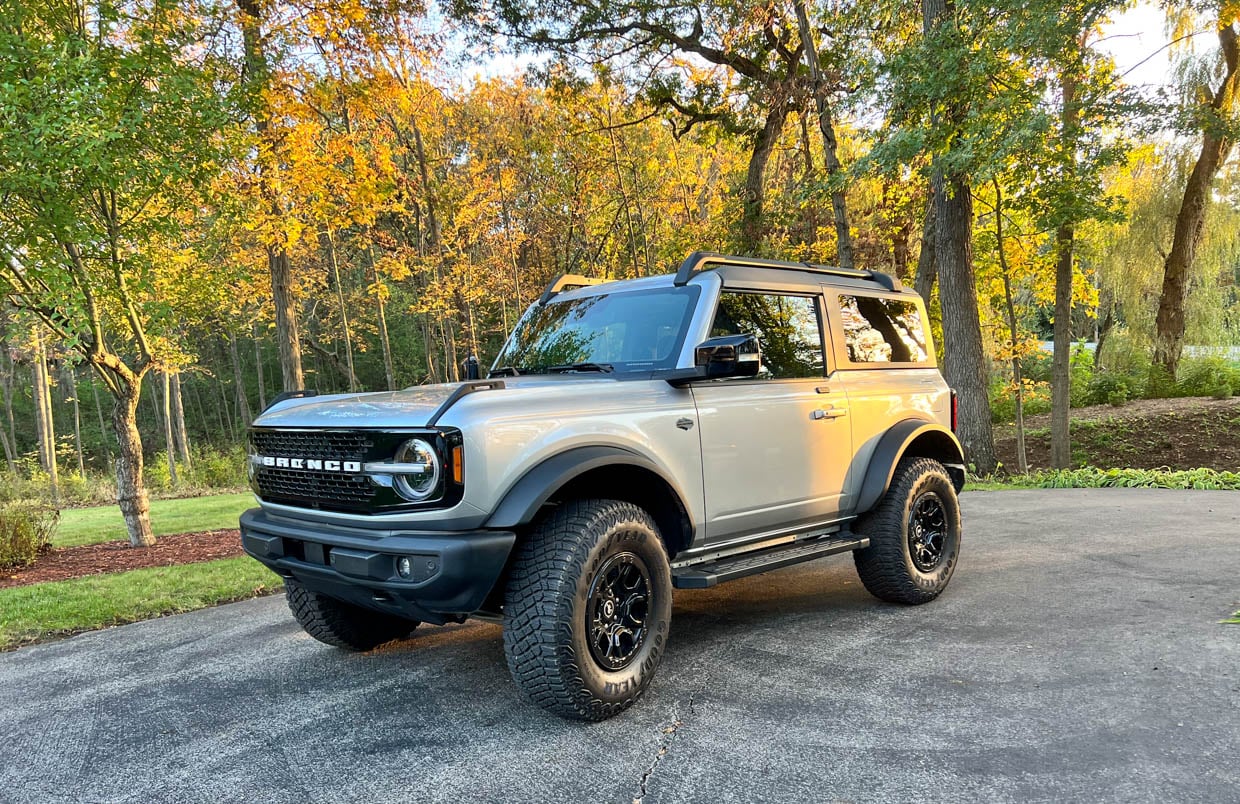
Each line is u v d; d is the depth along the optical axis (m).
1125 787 2.37
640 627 3.30
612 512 3.19
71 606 5.63
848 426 4.42
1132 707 2.95
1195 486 9.96
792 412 4.09
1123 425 16.97
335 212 13.55
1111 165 12.63
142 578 6.58
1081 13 9.62
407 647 4.36
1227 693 3.04
